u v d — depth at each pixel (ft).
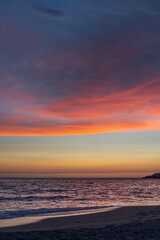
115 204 113.50
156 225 43.93
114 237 31.68
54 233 36.55
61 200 138.10
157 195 187.21
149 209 80.43
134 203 118.52
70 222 57.72
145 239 29.45
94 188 323.16
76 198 153.69
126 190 270.26
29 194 188.14
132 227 42.11
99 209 86.38
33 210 87.04
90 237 32.27
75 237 32.53
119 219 59.82
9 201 128.47
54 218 65.16
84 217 66.08
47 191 235.20
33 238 32.27
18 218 66.33
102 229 40.60
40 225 53.72
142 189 296.51
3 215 74.02
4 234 36.04
